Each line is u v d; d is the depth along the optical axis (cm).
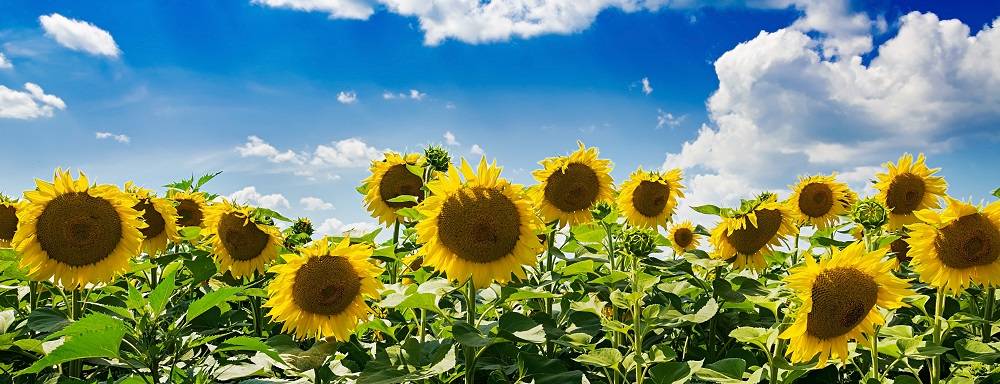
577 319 175
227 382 156
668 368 142
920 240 177
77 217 166
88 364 162
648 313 157
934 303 209
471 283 154
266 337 183
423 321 162
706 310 161
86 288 175
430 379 151
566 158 226
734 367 142
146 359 125
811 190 267
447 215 155
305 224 231
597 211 205
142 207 198
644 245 165
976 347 173
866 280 138
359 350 161
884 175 259
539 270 198
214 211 202
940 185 256
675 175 253
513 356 160
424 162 208
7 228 199
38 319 151
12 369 156
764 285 200
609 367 152
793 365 146
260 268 201
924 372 193
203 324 178
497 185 160
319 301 151
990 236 171
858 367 165
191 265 189
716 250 213
